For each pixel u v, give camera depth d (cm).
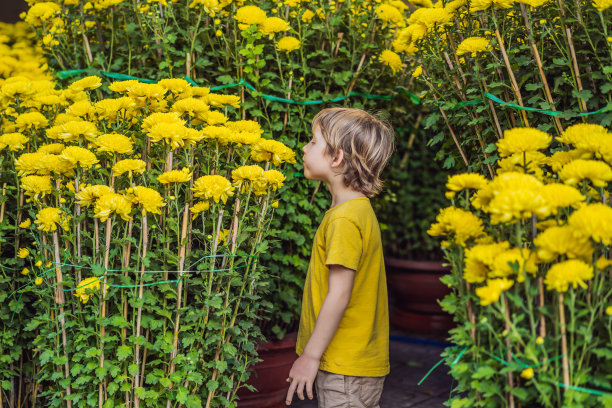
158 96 192
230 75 258
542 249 120
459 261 134
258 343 224
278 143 198
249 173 185
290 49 250
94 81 209
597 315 126
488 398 131
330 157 188
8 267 215
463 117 209
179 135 175
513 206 114
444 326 397
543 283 130
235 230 192
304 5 269
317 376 177
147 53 259
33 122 212
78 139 188
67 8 288
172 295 182
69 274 191
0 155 218
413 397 294
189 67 252
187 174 179
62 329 187
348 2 267
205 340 191
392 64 269
